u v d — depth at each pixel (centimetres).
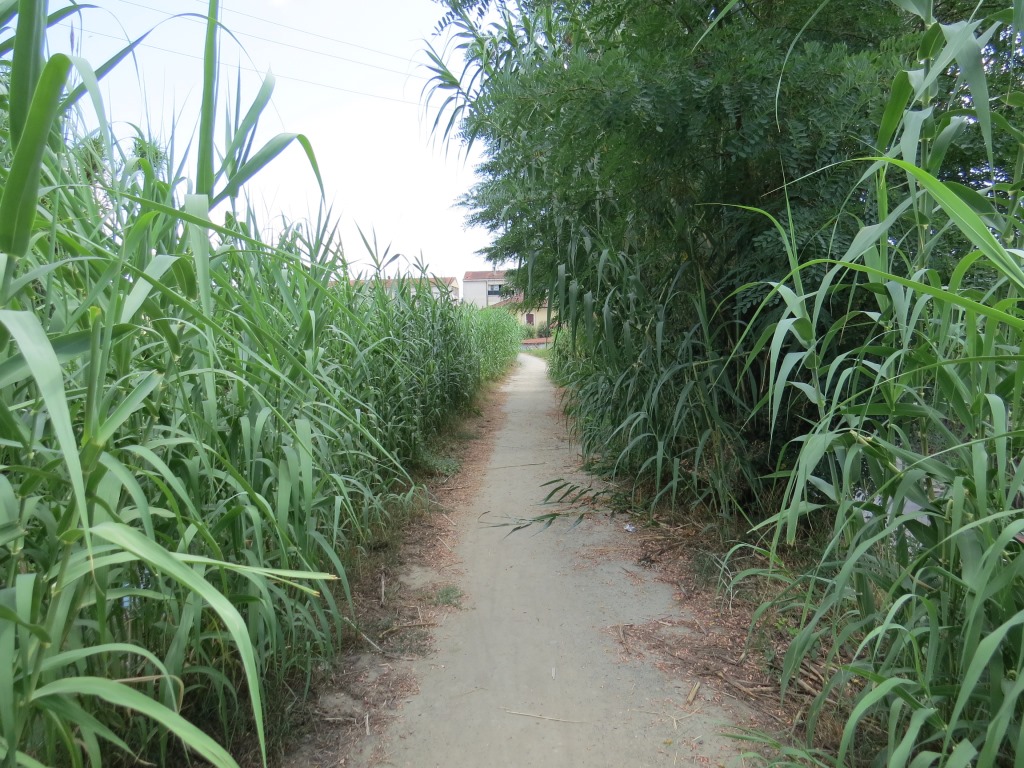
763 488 369
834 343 308
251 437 196
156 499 161
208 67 114
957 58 121
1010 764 145
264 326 185
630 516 416
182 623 153
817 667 223
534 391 1339
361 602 296
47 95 72
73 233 131
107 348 94
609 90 295
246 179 117
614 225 401
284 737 191
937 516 150
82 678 88
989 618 141
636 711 208
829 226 287
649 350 375
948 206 105
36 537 127
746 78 283
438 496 490
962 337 167
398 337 495
